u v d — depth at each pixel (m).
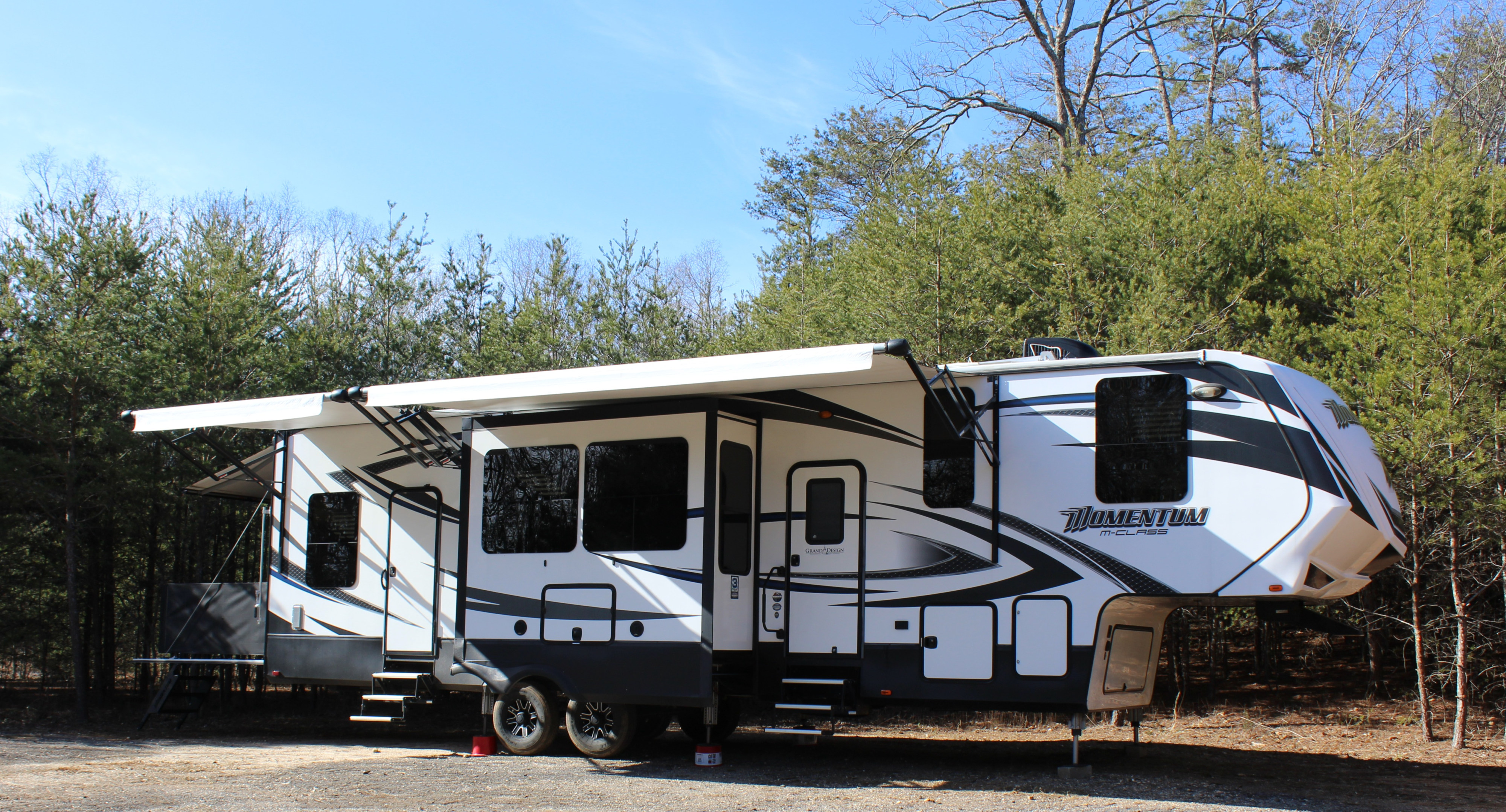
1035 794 6.46
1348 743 9.28
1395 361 9.15
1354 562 6.48
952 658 7.02
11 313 12.71
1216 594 6.35
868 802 6.13
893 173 20.91
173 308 13.77
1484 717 10.27
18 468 12.30
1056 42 22.81
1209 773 7.37
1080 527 6.78
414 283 17.14
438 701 11.87
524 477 8.25
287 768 7.64
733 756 8.27
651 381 6.95
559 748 8.80
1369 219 10.69
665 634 7.43
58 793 6.46
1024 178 14.53
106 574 15.10
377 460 9.49
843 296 14.30
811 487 7.63
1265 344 10.30
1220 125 20.67
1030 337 12.58
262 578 10.40
